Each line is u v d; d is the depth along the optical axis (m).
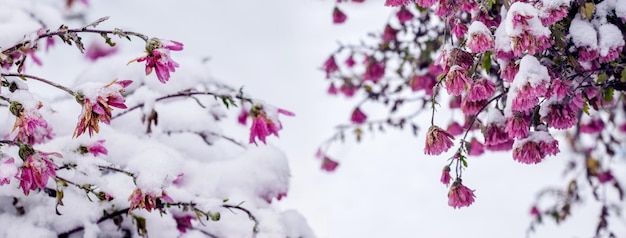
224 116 2.78
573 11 1.86
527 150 1.81
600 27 1.80
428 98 3.81
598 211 5.67
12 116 1.83
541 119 1.85
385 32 3.49
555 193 5.20
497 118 1.96
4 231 1.76
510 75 1.78
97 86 1.46
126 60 2.60
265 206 2.34
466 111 2.05
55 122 2.24
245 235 2.10
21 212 1.81
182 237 2.09
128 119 2.45
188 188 2.30
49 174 1.47
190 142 2.57
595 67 1.94
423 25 3.36
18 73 1.53
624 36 1.88
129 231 2.02
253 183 2.35
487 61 1.84
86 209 1.87
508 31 1.65
